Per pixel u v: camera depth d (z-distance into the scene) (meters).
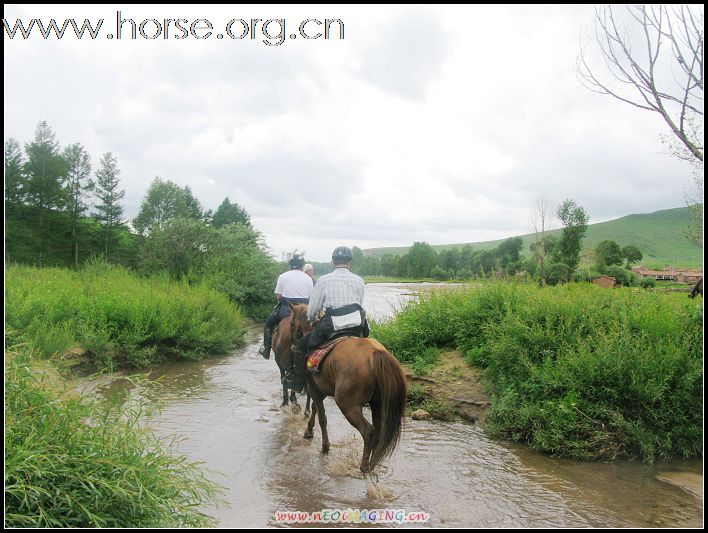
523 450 6.77
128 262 29.12
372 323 12.03
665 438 6.57
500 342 8.44
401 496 5.23
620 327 7.89
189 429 7.32
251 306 22.00
